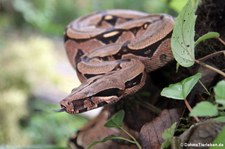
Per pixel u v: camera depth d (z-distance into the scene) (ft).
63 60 14.96
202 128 2.94
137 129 3.70
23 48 12.33
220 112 2.91
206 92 3.32
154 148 3.26
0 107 11.25
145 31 3.81
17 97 11.34
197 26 3.51
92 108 3.41
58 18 14.90
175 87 3.03
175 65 3.61
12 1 15.81
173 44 3.05
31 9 15.10
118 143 3.80
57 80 12.83
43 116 11.15
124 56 3.70
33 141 10.81
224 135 2.78
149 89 3.74
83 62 3.73
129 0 9.57
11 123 11.21
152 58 3.65
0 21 15.74
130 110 3.74
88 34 4.07
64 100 3.37
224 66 3.41
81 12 12.91
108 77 3.47
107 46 3.82
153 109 3.67
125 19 4.34
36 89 12.41
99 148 3.95
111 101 3.44
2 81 11.60
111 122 3.32
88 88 3.41
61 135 10.13
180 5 4.25
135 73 3.50
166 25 3.65
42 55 12.62
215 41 3.43
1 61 11.83
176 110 3.34
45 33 16.31
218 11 3.47
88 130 4.13
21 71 11.94
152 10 8.70
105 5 10.98
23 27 16.24
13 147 4.58
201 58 3.34
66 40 4.21
